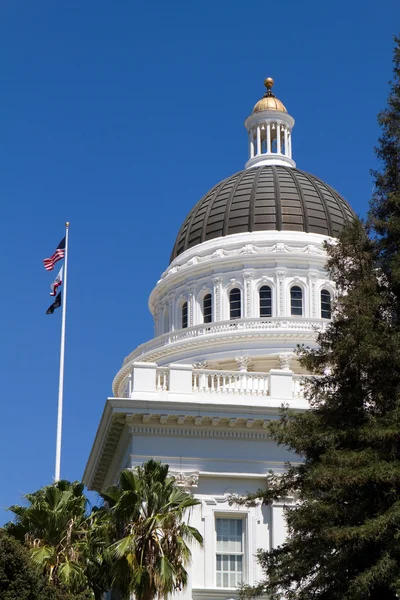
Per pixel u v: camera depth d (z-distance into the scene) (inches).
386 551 1657.2
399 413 1728.6
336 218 3801.7
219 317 3580.2
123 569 1913.1
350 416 1827.0
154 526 1943.9
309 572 1824.6
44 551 2010.3
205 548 2338.8
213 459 2397.9
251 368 3346.5
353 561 1724.9
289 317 3412.9
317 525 1772.9
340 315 1888.5
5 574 1866.4
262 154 4227.4
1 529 1943.9
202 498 2378.2
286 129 4308.6
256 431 2426.2
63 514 2060.8
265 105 4303.6
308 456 1855.3
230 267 3624.5
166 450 2391.7
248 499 1956.2
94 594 2039.9
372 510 1732.3
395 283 1844.2
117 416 2381.9
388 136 1941.4
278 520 2370.8
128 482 1995.6
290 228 3722.9
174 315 3732.8
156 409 2384.4
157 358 3494.1
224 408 2401.6
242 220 3762.3
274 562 1881.2
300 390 2482.8
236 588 2281.0
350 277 1915.6
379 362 1782.7
